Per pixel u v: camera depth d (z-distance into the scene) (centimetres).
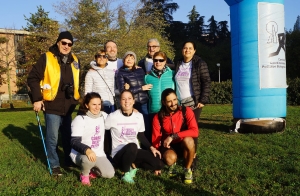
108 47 551
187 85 505
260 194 394
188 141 430
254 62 805
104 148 489
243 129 821
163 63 513
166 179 449
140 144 513
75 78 497
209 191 402
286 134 780
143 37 2380
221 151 614
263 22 800
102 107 481
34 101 467
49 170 495
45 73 471
